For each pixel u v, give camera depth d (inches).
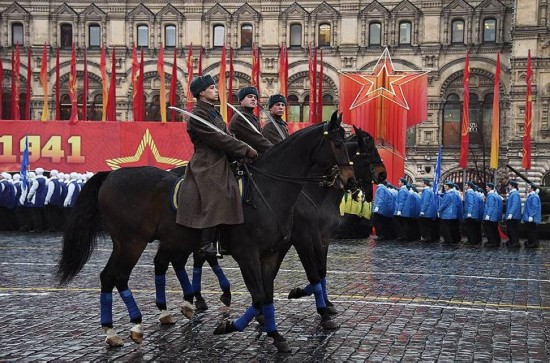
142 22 2925.7
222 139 507.8
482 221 1503.4
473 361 504.7
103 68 2229.3
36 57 2925.7
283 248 621.0
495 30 2792.8
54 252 1181.1
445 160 2817.4
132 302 538.0
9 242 1376.7
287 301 730.2
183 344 543.2
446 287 839.7
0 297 734.5
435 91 2819.9
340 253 1239.5
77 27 2930.6
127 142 1812.3
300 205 603.8
